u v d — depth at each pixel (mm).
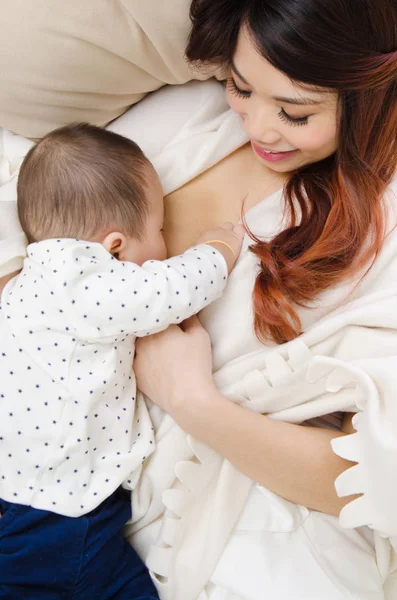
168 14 856
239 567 837
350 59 699
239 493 865
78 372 819
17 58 893
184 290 805
